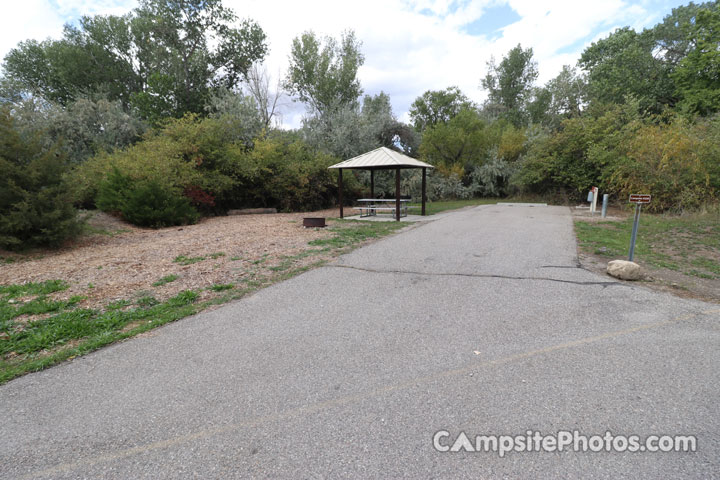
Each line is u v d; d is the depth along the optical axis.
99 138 20.39
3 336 3.62
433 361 2.96
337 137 22.61
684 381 2.58
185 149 15.32
